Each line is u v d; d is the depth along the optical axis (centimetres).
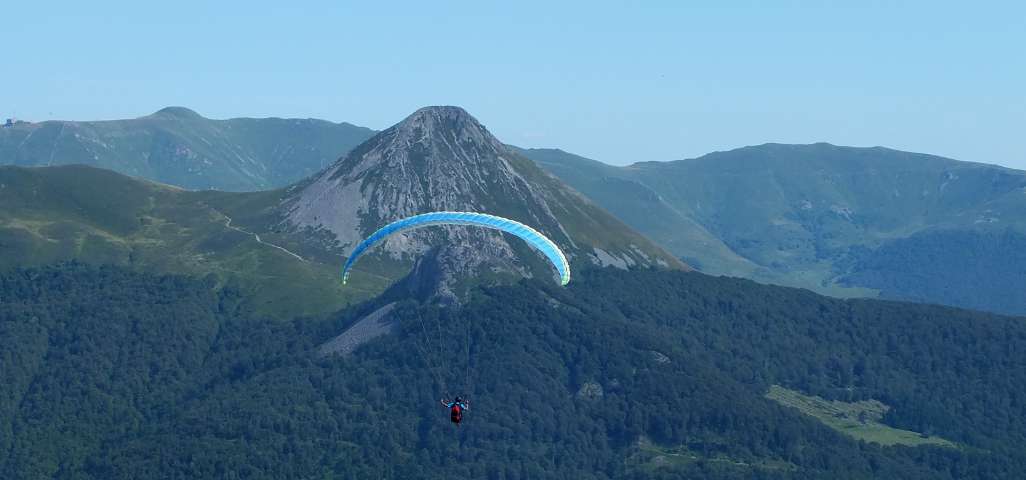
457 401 16212
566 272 19212
